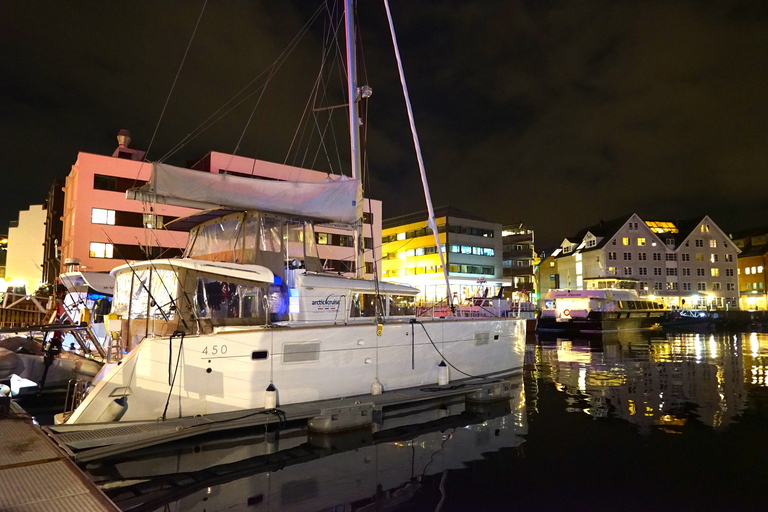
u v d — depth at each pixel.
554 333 36.41
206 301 7.95
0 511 3.89
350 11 11.12
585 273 58.62
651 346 26.61
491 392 10.65
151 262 8.20
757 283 59.75
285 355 8.07
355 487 6.13
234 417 7.17
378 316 9.75
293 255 9.48
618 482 6.37
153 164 7.30
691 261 57.38
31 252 42.97
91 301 14.41
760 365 18.03
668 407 10.66
